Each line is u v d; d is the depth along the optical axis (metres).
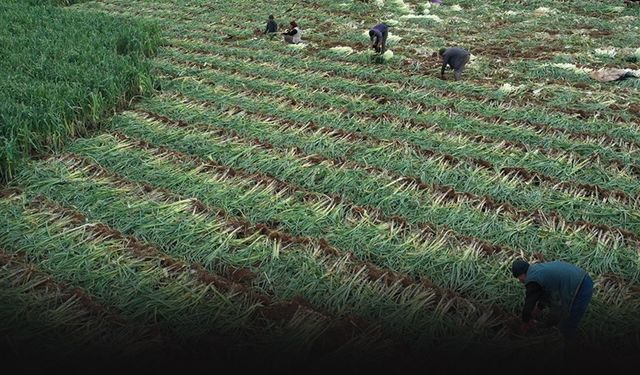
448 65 14.19
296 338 6.43
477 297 7.04
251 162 9.93
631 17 18.45
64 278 7.28
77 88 11.40
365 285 7.19
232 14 19.48
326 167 9.70
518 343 6.38
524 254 7.71
